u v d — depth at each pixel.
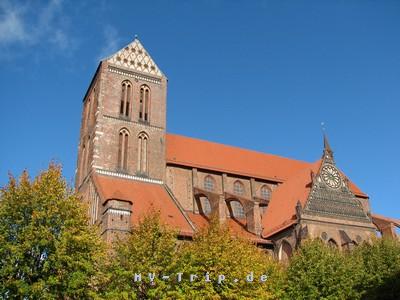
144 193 66.88
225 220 63.75
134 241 44.09
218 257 45.69
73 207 44.06
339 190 67.69
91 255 43.09
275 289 50.00
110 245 47.78
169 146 78.75
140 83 75.94
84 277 40.75
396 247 56.22
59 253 40.06
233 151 85.56
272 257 63.28
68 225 42.81
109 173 68.00
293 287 50.62
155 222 45.50
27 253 40.56
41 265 40.78
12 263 39.28
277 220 68.81
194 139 83.81
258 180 80.75
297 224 62.62
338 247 63.22
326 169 68.31
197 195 73.12
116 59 75.38
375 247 56.72
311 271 51.16
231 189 78.12
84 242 42.41
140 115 74.25
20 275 39.81
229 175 78.81
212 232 49.44
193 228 61.50
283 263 60.09
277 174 83.75
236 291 44.75
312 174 67.81
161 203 65.81
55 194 43.81
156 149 72.94
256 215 67.56
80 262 41.16
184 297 41.53
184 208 72.31
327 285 50.09
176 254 44.31
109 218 53.81
